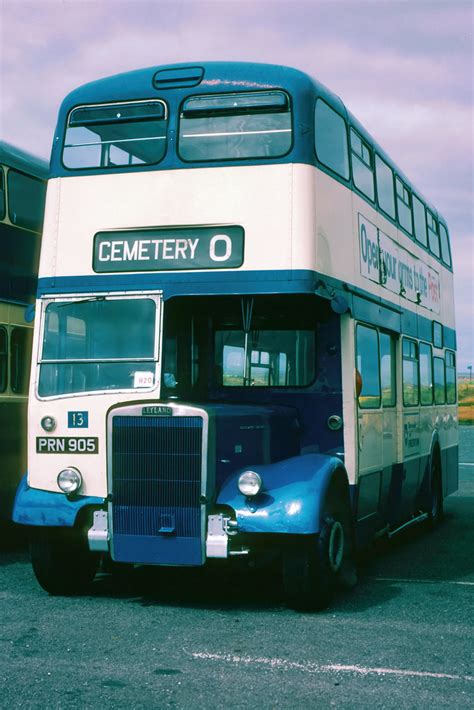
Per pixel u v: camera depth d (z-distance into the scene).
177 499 7.54
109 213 8.38
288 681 5.69
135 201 8.34
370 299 10.03
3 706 5.19
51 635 6.83
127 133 8.50
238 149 8.24
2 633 6.89
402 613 7.68
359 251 9.66
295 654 6.31
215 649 6.44
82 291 8.30
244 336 9.16
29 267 11.48
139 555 7.63
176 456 7.55
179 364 8.68
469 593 8.60
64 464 7.96
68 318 8.28
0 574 9.54
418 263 13.57
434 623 7.29
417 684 5.64
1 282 10.87
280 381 9.08
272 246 8.05
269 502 7.46
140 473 7.61
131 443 7.64
